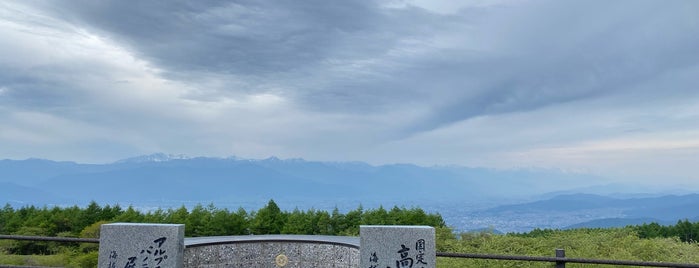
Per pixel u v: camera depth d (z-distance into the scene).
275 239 10.57
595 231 14.43
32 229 16.20
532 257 5.84
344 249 9.93
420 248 6.30
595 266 10.12
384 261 6.34
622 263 5.66
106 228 6.35
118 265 6.29
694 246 12.41
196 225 16.31
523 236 14.04
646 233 15.40
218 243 10.02
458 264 10.41
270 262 10.47
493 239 12.95
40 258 13.97
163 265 6.28
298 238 10.80
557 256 5.83
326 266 10.25
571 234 13.93
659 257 11.38
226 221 16.09
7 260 13.48
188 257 9.55
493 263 10.55
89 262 12.99
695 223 15.30
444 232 13.64
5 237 5.84
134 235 6.34
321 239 10.61
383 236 6.39
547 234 14.48
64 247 15.75
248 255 10.32
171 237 6.33
